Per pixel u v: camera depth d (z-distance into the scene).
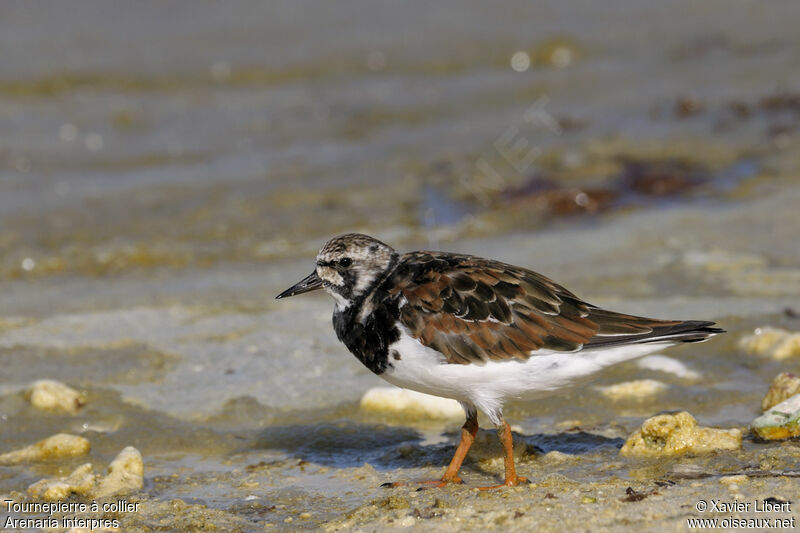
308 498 8.05
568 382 7.79
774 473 7.68
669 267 13.95
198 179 18.72
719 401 9.75
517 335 7.65
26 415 10.08
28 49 24.45
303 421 9.88
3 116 21.52
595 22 26.81
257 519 7.64
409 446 9.07
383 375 8.13
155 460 9.12
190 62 24.45
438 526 7.02
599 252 14.78
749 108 20.77
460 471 8.48
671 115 20.91
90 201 17.67
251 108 22.45
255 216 17.00
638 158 18.97
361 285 8.20
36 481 8.61
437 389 7.93
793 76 22.23
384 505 7.53
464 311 7.71
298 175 18.80
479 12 27.52
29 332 12.30
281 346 11.78
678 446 8.38
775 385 9.34
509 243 15.46
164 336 12.13
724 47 24.67
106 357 11.55
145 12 26.95
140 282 14.36
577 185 17.80
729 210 16.31
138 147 20.34
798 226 15.35
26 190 18.09
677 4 27.73
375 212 17.00
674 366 10.59
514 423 9.52
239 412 10.13
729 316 11.98
